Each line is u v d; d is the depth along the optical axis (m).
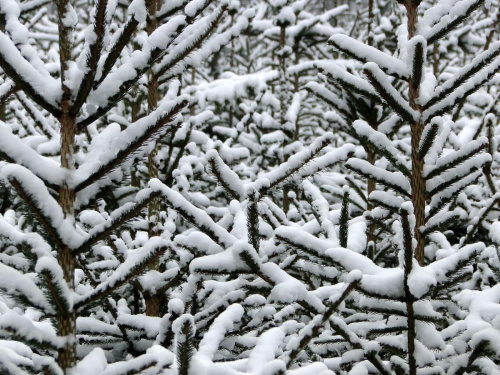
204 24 2.58
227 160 4.35
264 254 2.19
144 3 1.36
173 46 2.77
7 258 1.88
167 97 3.25
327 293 2.17
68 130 1.53
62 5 1.50
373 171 2.35
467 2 2.34
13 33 1.64
